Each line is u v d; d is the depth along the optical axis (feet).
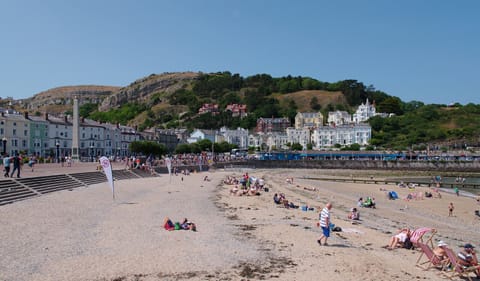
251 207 129.39
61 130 447.01
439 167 453.17
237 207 127.95
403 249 73.51
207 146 607.78
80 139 465.06
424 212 149.18
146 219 93.35
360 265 60.34
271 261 60.85
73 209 102.99
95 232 76.02
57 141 430.61
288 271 56.03
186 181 242.78
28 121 404.16
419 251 72.23
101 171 210.38
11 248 61.98
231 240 74.54
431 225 115.75
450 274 58.08
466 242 90.02
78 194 138.10
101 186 174.29
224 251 65.72
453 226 116.47
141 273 52.42
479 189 265.75
